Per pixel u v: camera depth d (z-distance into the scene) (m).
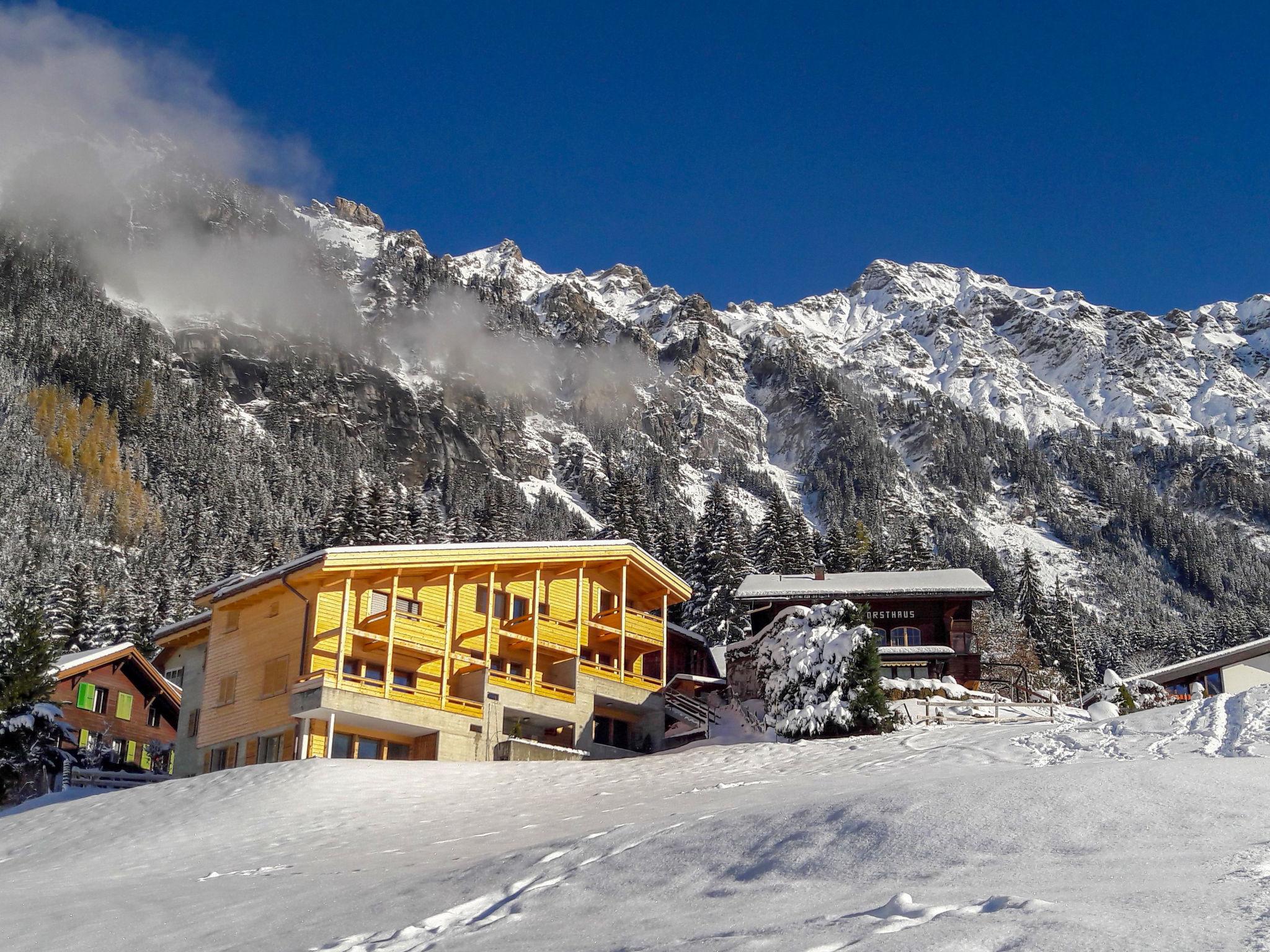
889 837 12.27
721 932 9.59
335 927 12.61
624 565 49.59
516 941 10.67
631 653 51.53
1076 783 13.32
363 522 101.31
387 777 29.14
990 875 10.55
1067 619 96.31
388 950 11.18
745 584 62.50
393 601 41.66
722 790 22.70
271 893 15.81
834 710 35.38
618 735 47.03
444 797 26.52
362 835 22.11
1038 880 10.01
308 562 41.00
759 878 11.85
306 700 39.19
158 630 51.53
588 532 193.50
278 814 25.50
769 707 37.66
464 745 41.59
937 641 60.47
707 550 82.94
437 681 43.72
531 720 44.62
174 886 17.62
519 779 28.94
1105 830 11.73
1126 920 7.94
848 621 38.06
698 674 56.91
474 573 45.03
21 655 45.34
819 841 12.59
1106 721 25.98
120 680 57.81
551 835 18.33
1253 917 7.82
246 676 43.53
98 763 50.62
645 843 14.11
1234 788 12.93
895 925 8.65
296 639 41.72
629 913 11.20
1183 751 20.56
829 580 62.62
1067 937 7.63
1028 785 13.40
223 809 26.58
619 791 24.91
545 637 47.31
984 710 39.56
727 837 13.50
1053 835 11.70
